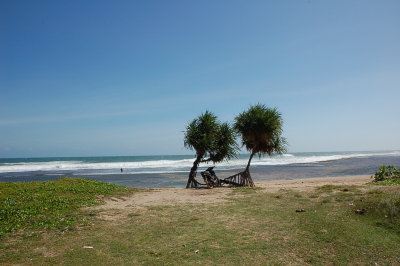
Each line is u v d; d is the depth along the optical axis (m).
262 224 10.92
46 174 46.41
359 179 28.22
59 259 8.06
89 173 47.41
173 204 15.34
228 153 24.50
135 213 13.28
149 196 18.28
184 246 8.91
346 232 9.45
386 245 8.36
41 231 10.60
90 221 11.92
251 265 7.52
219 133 24.62
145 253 8.44
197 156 24.62
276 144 24.69
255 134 23.98
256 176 37.88
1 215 12.38
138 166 63.69
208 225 11.05
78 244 9.24
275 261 7.72
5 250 8.77
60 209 13.90
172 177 39.25
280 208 13.34
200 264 7.62
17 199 15.73
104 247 8.95
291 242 9.01
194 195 18.34
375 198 12.73
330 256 7.92
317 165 57.41
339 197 14.34
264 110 24.25
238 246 8.80
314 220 10.98
